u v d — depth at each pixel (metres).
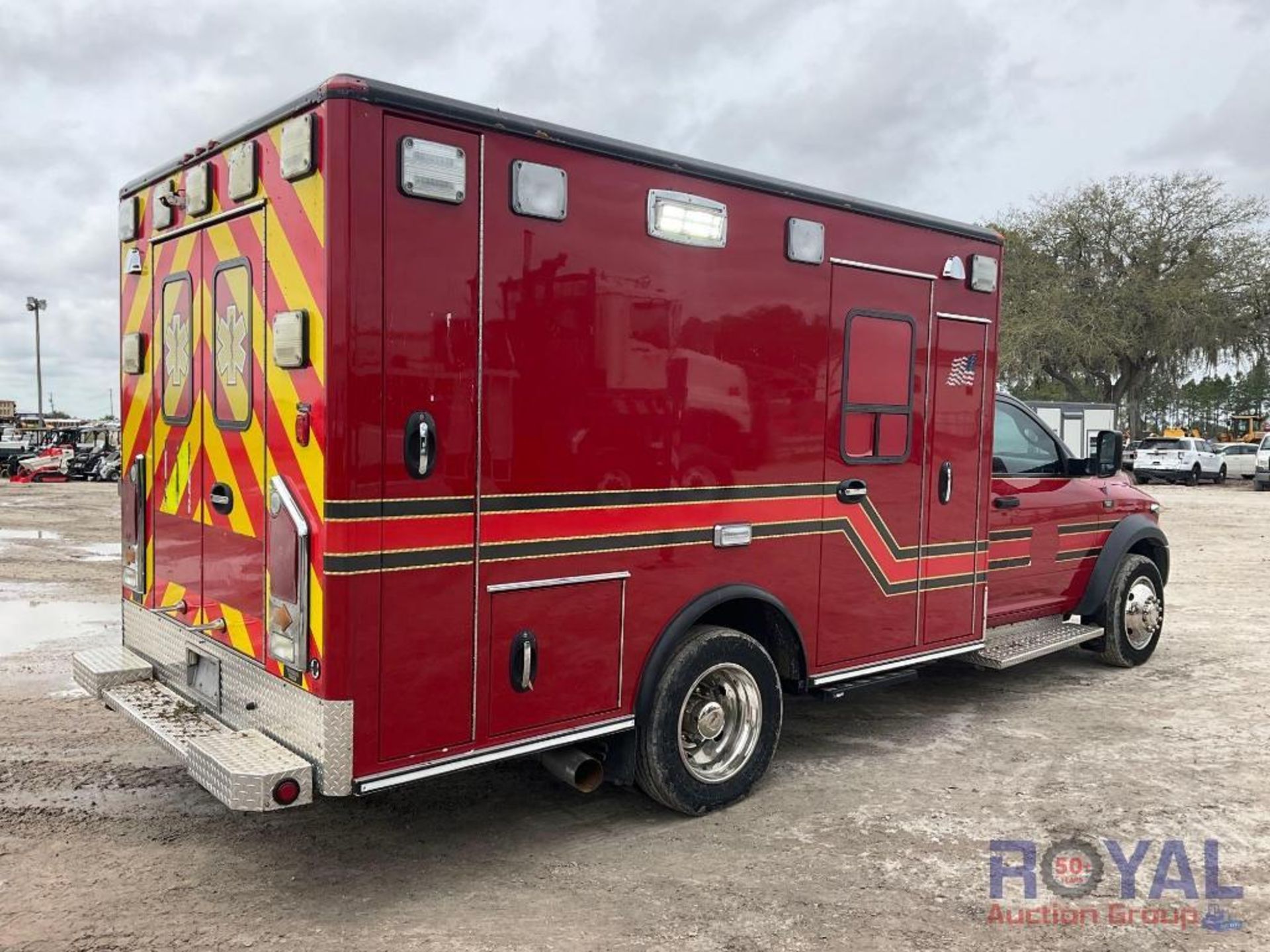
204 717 3.96
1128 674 6.96
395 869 3.78
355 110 3.09
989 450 5.54
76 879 3.65
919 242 5.01
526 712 3.65
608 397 3.80
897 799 4.56
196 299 3.99
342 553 3.15
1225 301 34.69
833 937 3.31
